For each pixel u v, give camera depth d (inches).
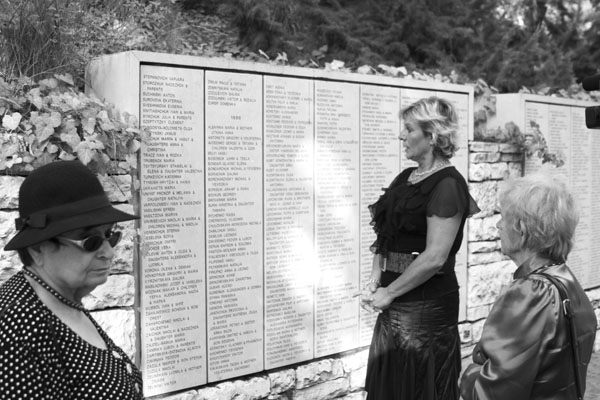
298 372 177.6
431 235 135.6
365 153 194.2
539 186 92.1
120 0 189.5
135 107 142.7
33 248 71.5
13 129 123.6
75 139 127.0
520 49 480.1
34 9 144.2
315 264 181.9
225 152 160.2
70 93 134.6
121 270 138.6
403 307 141.0
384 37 414.3
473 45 451.2
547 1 625.3
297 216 176.9
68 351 69.7
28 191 71.4
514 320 87.8
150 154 146.5
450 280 143.2
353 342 192.4
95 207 72.5
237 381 164.9
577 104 274.1
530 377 85.7
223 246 160.7
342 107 187.5
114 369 73.6
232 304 163.2
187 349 155.1
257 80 166.4
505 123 248.4
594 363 243.1
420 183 140.3
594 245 286.2
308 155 179.0
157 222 148.3
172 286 151.7
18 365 65.8
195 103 153.9
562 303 87.0
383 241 147.2
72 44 152.5
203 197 156.3
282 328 174.7
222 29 323.9
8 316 67.2
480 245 227.3
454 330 144.8
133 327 139.8
